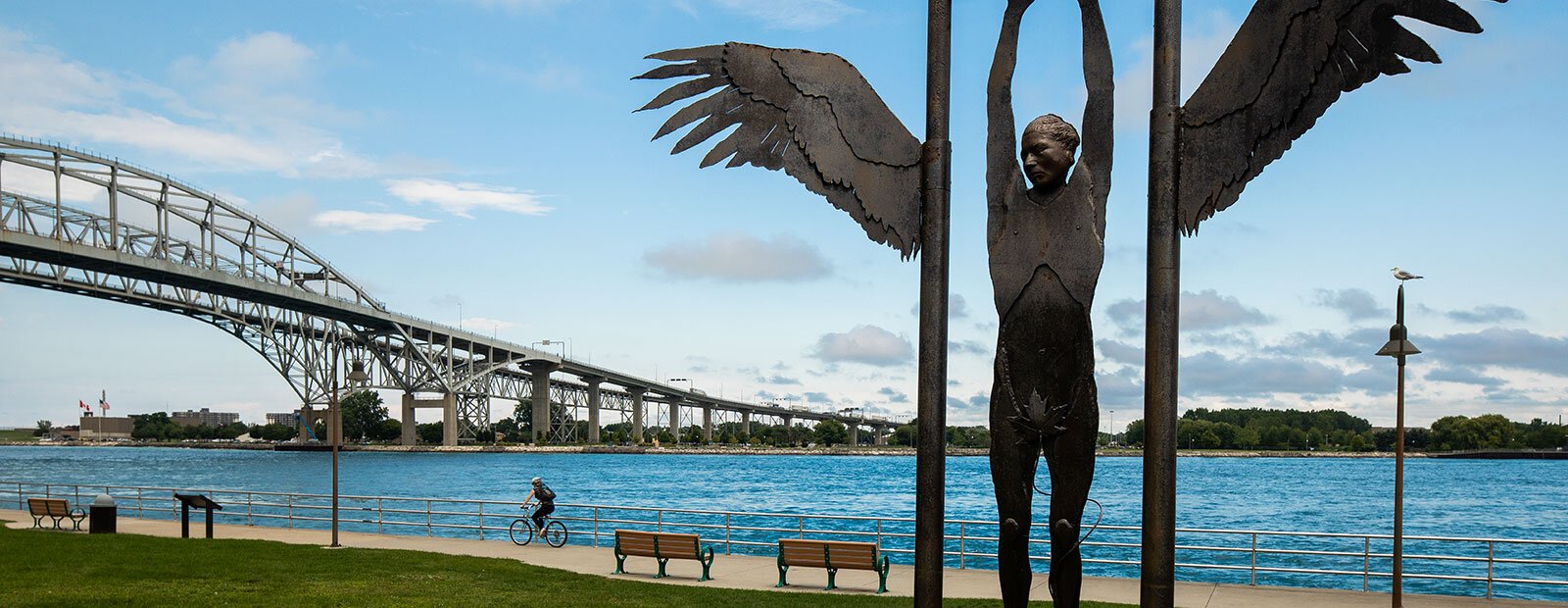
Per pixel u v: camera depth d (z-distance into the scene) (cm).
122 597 1708
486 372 17638
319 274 14312
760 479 11556
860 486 9875
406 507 6078
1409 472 14362
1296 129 820
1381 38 793
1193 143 845
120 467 14862
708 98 993
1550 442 19025
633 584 1973
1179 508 7456
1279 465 17175
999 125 919
